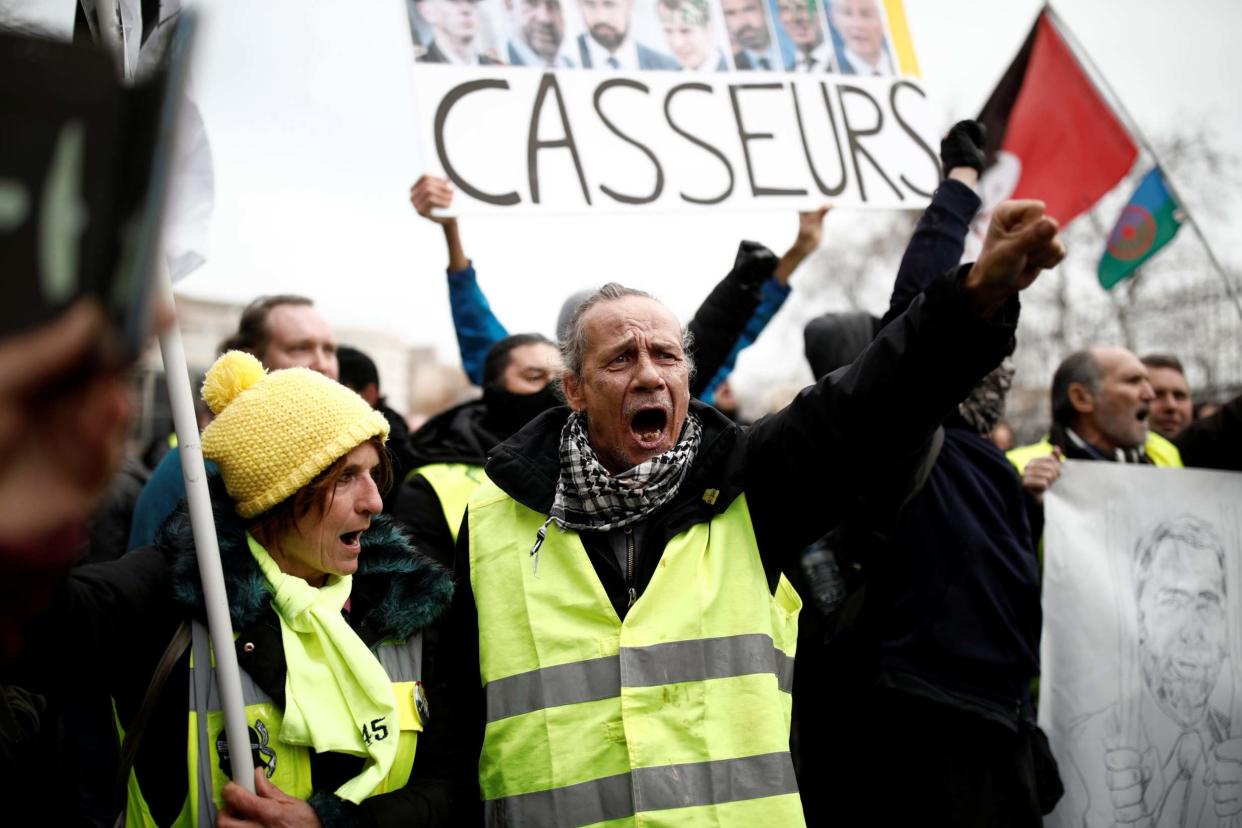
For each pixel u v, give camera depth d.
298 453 2.28
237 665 2.16
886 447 2.29
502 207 3.85
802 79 4.28
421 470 3.61
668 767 2.21
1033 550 3.58
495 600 2.43
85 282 0.63
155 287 0.65
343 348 4.18
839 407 2.27
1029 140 4.98
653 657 2.29
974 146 3.41
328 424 2.30
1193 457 4.76
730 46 4.21
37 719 2.34
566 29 4.02
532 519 2.47
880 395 2.21
